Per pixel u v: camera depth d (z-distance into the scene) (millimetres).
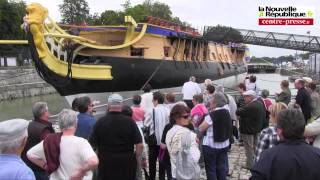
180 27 21922
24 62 54750
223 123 7434
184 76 21672
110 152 6031
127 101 18031
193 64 22875
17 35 62781
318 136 5859
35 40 14500
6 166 3469
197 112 8578
